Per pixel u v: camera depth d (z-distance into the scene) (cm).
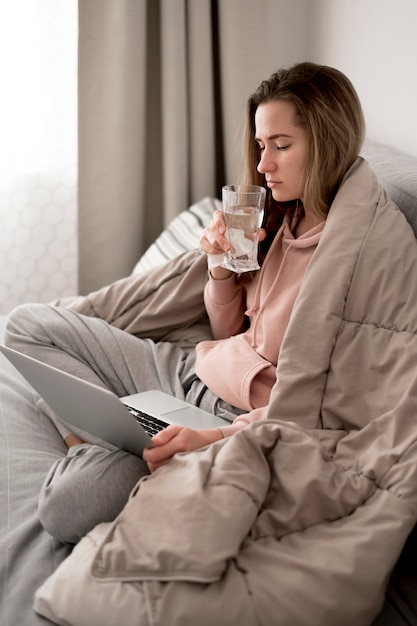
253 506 107
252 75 265
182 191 272
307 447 115
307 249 157
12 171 280
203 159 273
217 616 97
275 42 273
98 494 121
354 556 102
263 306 162
